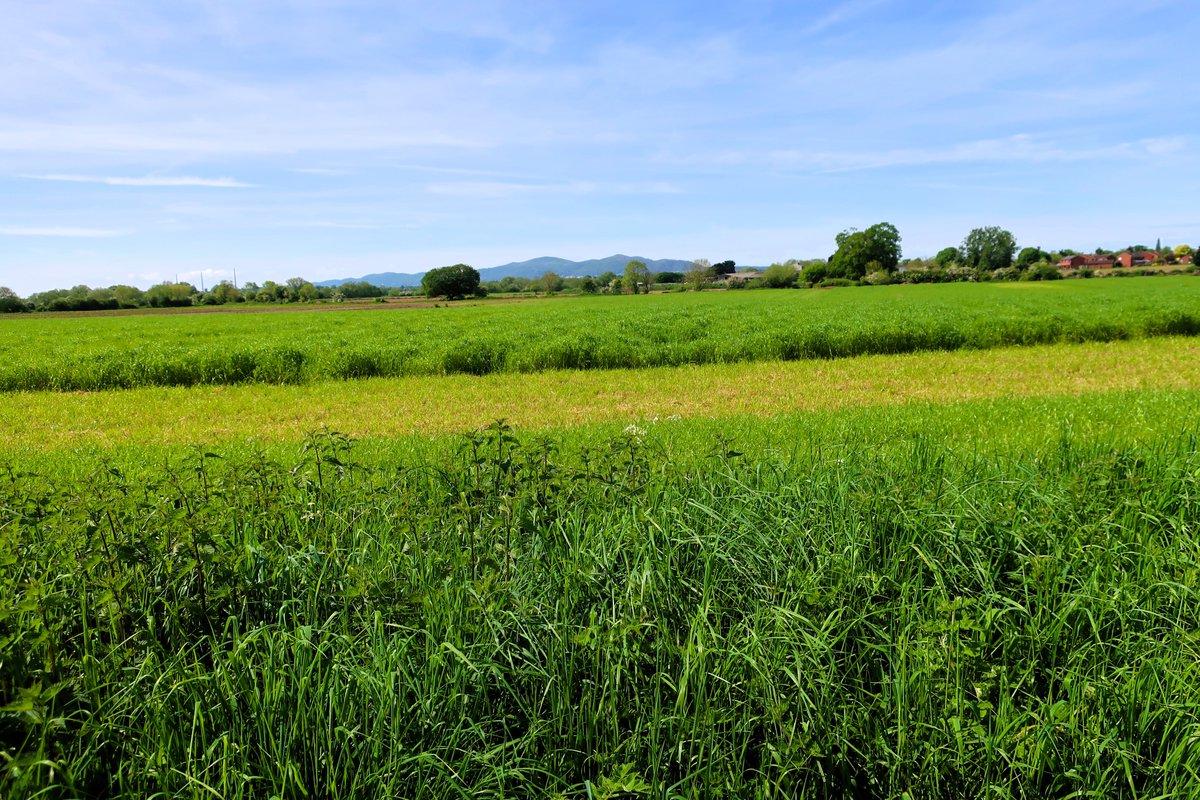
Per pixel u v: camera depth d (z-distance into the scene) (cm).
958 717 288
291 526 429
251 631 310
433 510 427
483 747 289
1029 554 398
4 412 1416
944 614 331
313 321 4650
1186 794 271
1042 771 278
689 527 400
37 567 352
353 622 335
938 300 4706
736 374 1739
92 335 3547
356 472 585
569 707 295
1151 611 351
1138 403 1043
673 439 841
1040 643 332
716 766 274
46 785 240
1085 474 495
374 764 263
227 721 276
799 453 641
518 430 939
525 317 4059
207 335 3381
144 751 265
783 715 297
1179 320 2389
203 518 374
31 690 240
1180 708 289
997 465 542
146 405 1483
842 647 348
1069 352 2012
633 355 1961
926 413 1048
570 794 272
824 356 2073
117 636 321
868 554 402
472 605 322
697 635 306
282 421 1288
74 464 838
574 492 460
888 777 287
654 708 285
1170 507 475
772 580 374
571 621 335
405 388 1645
